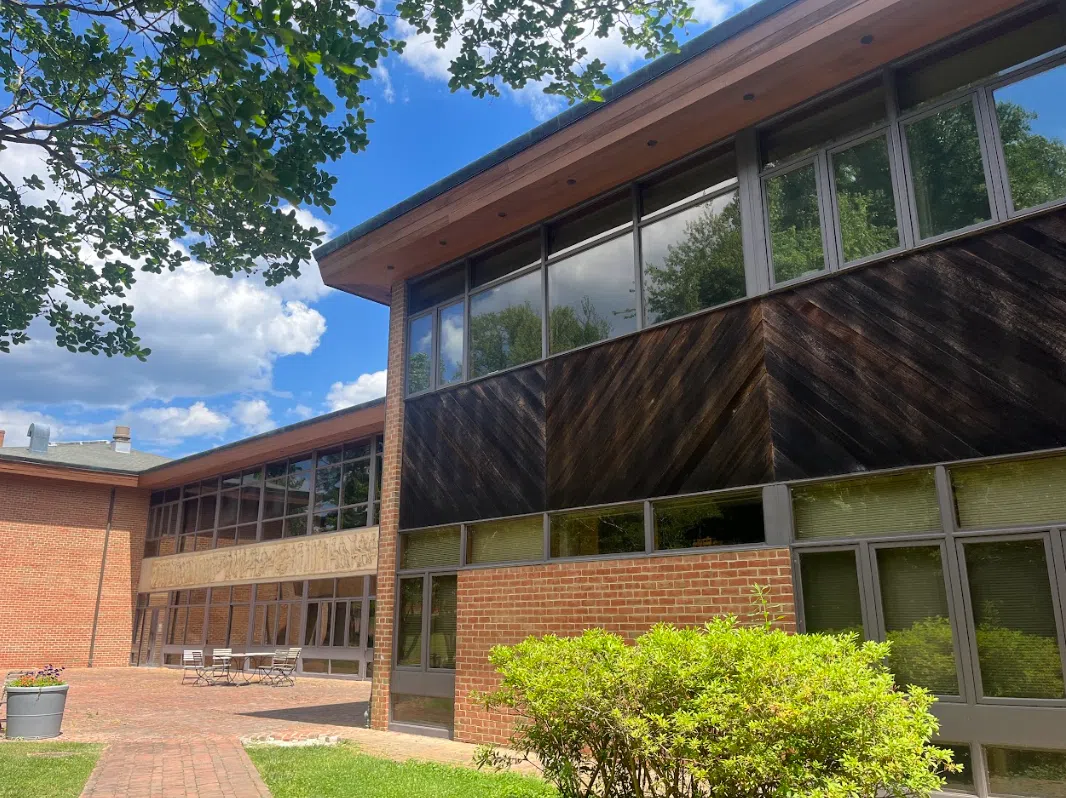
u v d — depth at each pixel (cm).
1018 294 672
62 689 1148
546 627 960
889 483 721
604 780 504
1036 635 620
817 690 434
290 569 2391
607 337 991
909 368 721
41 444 3250
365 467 2288
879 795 525
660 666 480
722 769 433
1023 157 694
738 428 828
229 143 573
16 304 793
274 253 798
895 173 763
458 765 860
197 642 2683
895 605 695
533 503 1020
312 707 1510
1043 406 643
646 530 889
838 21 749
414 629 1158
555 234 1097
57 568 2802
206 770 832
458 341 1200
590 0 647
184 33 567
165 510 3025
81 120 673
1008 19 720
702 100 853
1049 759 601
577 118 962
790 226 838
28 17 684
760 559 779
